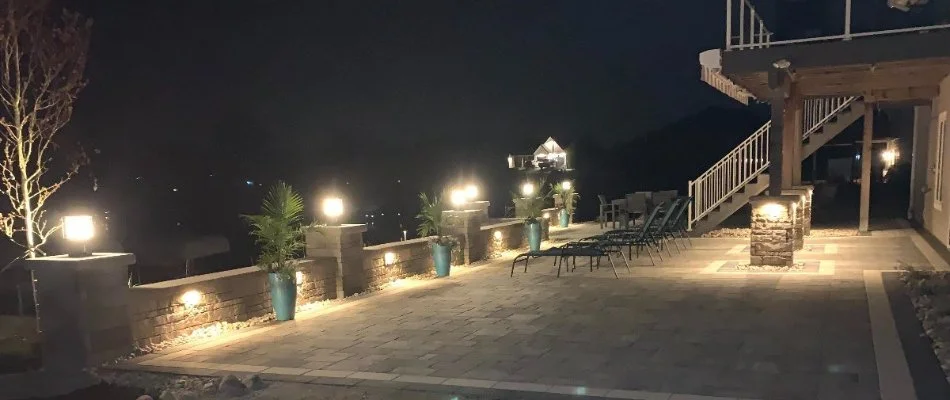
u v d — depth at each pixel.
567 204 18.94
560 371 4.81
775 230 9.27
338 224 8.57
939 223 11.34
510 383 4.56
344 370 5.03
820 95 12.73
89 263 5.43
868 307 6.45
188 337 6.27
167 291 6.14
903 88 11.88
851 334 5.49
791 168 11.64
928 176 12.80
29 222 8.28
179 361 5.47
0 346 6.66
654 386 4.39
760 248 9.37
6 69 8.16
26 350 6.46
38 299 5.51
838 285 7.69
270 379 4.87
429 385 4.59
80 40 8.77
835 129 14.14
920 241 11.53
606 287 8.27
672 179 31.73
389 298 8.09
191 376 5.07
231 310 6.85
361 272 8.67
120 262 5.66
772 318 6.18
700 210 14.16
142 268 17.03
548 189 19.97
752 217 9.39
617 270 9.67
